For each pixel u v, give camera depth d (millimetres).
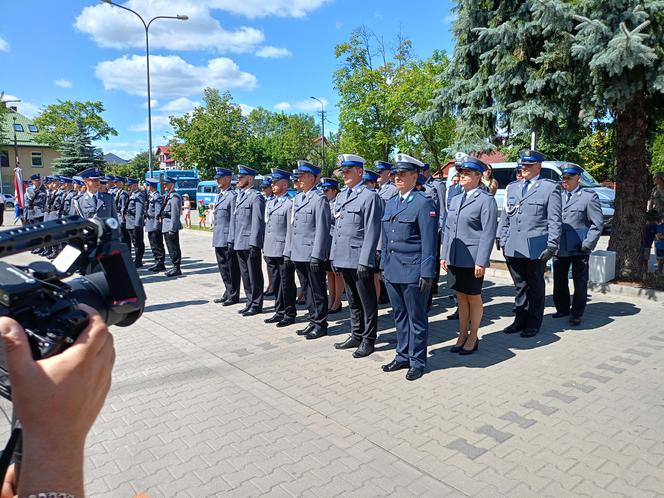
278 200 6316
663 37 6062
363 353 4961
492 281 8430
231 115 40469
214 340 5594
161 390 4188
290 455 3137
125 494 2762
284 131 59469
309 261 5605
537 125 7324
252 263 6602
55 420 666
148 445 3283
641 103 7043
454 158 8047
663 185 8672
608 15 6012
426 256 4277
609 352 4895
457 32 8047
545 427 3432
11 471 847
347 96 28922
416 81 25469
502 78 7281
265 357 4992
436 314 6625
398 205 4445
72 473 677
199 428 3510
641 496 2666
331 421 3586
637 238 7465
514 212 5488
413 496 2703
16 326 672
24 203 15977
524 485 2779
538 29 6785
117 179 12672
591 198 5660
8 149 49562
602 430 3381
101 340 708
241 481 2861
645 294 6891
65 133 49719
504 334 5566
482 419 3566
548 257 5273
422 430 3426
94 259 899
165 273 10047
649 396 3904
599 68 6117
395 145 28234
